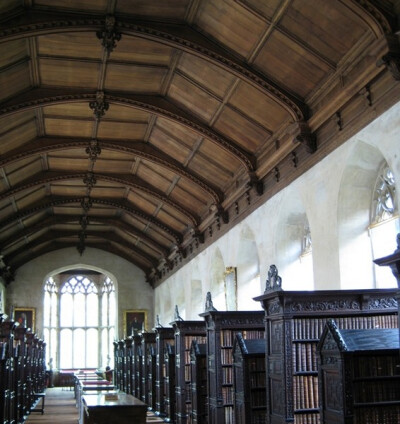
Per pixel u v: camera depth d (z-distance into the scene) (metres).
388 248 12.62
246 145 18.11
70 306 43.72
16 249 34.97
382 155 12.60
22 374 20.27
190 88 16.77
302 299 9.79
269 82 14.26
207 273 25.31
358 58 12.09
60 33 13.34
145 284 40.50
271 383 10.05
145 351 23.98
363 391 7.80
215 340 13.13
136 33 13.66
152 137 21.00
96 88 17.17
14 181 23.19
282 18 12.48
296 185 15.81
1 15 12.55
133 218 31.77
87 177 24.66
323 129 14.20
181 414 16.72
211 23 13.61
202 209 25.14
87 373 33.38
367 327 10.02
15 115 17.91
